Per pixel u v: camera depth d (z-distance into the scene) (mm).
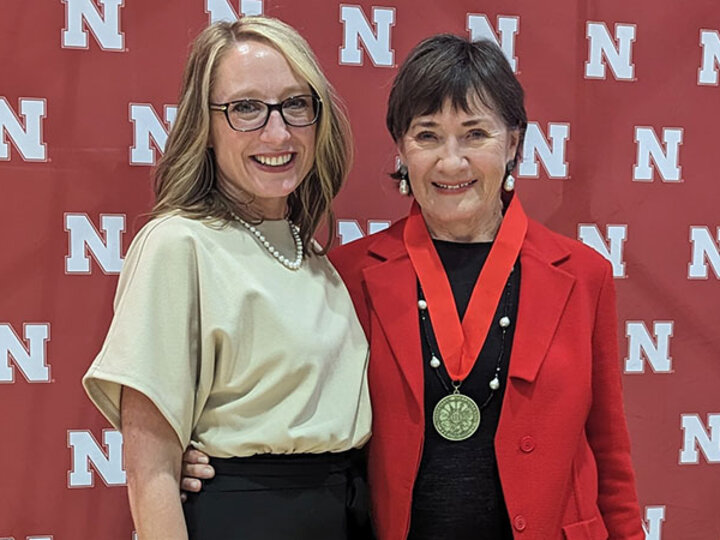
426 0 1549
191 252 1012
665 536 1716
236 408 1021
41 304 1456
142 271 994
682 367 1702
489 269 1188
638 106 1647
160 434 982
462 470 1131
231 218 1089
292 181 1097
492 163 1153
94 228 1470
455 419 1137
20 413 1458
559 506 1135
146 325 969
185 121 1067
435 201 1188
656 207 1671
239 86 1045
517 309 1177
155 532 966
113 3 1441
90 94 1449
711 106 1680
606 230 1654
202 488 1033
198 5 1471
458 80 1124
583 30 1613
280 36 1073
